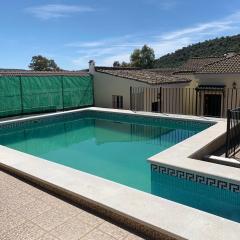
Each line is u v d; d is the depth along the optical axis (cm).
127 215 344
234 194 490
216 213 510
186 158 600
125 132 1213
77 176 472
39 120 1412
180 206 361
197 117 1205
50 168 518
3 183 489
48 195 436
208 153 721
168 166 570
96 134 1203
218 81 1661
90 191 409
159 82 1662
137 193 400
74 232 336
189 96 1873
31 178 489
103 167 789
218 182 505
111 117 1506
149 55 5200
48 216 373
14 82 1531
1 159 583
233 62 1675
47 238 326
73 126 1375
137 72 2011
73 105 1816
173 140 1045
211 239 293
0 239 325
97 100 1920
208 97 1706
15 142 1116
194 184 538
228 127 655
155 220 329
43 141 1120
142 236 327
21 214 379
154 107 1739
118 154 907
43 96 1662
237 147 759
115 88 1802
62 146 1034
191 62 2544
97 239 322
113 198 385
